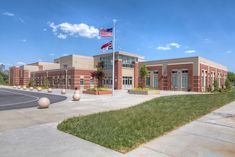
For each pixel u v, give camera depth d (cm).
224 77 5728
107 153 537
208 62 4462
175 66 4281
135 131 737
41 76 6009
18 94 2919
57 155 521
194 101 1769
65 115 1119
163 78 4494
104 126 816
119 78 4534
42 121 946
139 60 5247
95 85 4938
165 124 852
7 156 513
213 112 1201
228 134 720
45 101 1396
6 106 1508
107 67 4888
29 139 657
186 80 4081
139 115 1073
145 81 4825
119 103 1734
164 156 515
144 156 515
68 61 5359
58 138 668
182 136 697
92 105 1591
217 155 521
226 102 1694
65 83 4819
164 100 1889
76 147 582
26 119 993
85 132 728
